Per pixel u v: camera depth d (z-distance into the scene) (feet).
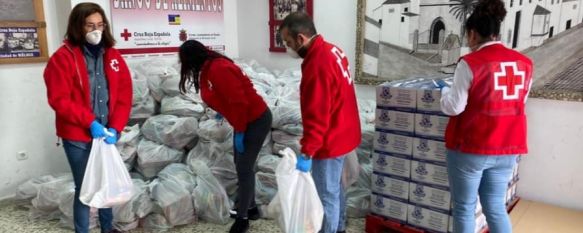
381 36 9.68
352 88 6.04
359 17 9.87
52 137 9.61
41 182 8.49
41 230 7.84
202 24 11.98
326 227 6.26
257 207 8.14
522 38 7.83
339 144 5.84
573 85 7.36
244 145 6.95
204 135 8.55
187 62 6.74
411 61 9.32
